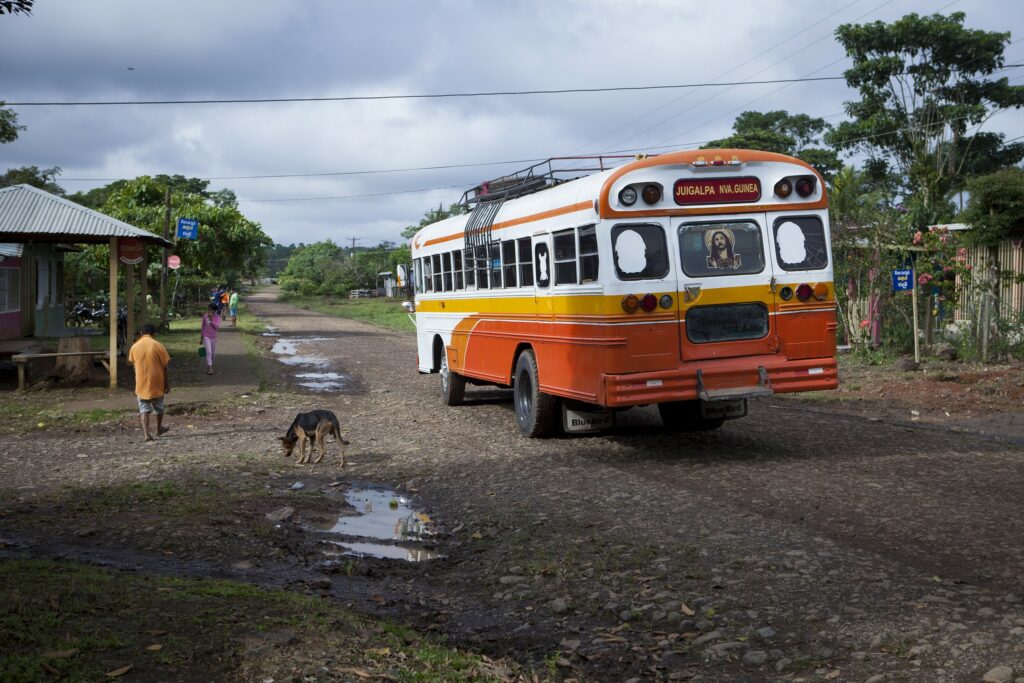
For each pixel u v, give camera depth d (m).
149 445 11.73
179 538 7.11
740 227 9.84
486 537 7.34
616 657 4.89
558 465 9.94
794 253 9.98
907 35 40.25
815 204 10.05
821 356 10.06
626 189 9.51
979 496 7.88
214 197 45.56
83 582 5.34
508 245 12.36
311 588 6.07
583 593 5.93
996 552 6.32
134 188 38.12
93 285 42.28
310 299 89.00
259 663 4.19
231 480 9.35
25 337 23.67
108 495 8.55
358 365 23.55
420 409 15.05
